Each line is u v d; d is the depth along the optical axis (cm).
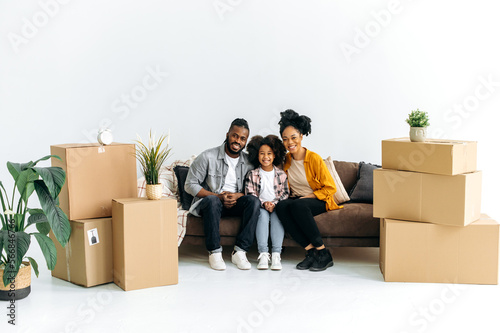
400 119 488
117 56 489
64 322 292
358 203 433
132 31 489
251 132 498
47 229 348
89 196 355
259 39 489
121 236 343
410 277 359
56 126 490
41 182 326
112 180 364
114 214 351
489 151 482
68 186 347
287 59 490
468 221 347
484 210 485
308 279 367
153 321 293
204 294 337
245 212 399
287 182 424
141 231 344
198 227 404
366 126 491
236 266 400
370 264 404
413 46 482
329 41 486
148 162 359
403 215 362
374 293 338
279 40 489
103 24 486
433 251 355
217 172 421
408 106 486
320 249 391
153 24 489
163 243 352
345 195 434
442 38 479
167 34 490
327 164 453
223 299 328
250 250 450
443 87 482
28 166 322
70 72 487
